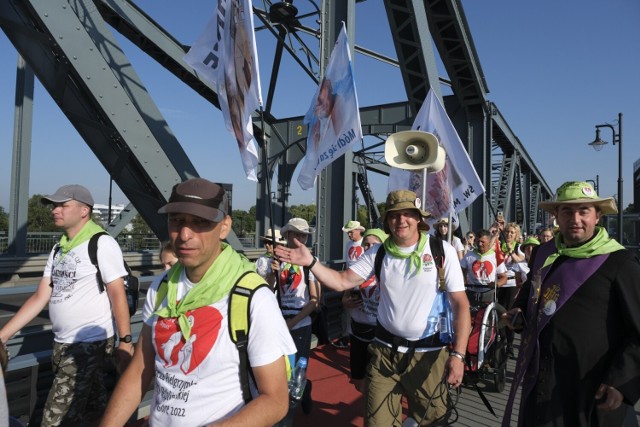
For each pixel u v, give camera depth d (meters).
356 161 20.00
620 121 14.63
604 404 2.22
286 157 15.20
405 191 3.10
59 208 3.05
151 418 1.70
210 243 1.67
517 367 2.65
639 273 2.33
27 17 5.06
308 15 9.85
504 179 27.53
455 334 2.93
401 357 3.03
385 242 3.23
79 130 5.71
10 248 10.67
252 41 3.23
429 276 2.99
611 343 2.32
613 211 2.53
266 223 14.81
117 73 5.52
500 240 8.05
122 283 3.11
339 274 3.21
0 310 8.02
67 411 2.98
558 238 2.66
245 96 3.36
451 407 3.12
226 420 1.47
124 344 3.06
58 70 5.22
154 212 6.12
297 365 2.46
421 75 11.34
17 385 3.11
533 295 2.63
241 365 1.62
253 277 1.70
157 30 10.16
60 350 3.01
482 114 15.08
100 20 5.41
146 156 5.40
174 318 1.67
